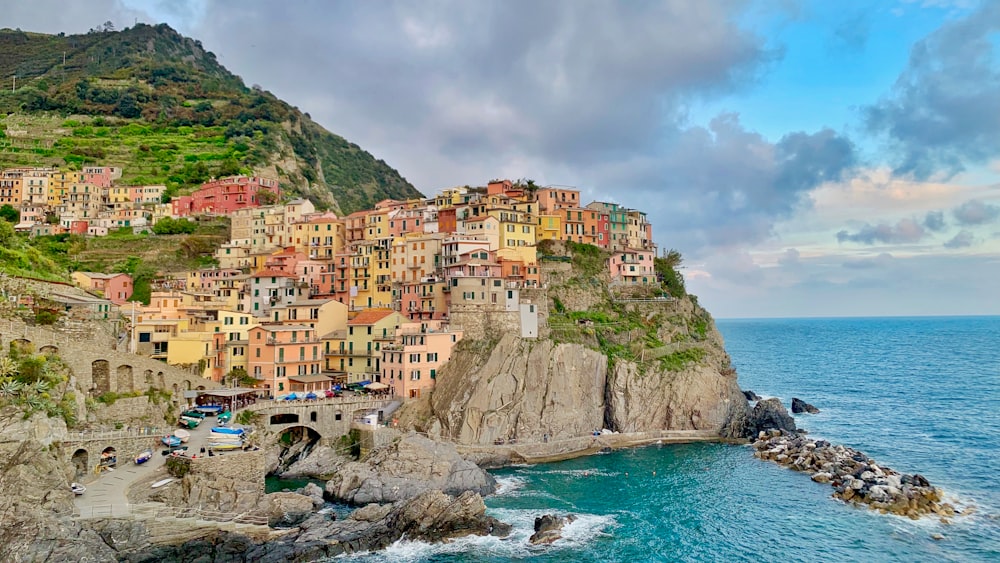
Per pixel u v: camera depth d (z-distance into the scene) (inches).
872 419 6702.8
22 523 2677.2
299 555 3134.8
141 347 5142.7
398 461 4094.5
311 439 4864.7
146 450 3713.1
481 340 5561.0
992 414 6929.1
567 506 3993.6
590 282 6727.4
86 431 3523.6
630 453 5251.0
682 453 5246.1
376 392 5364.2
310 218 7657.5
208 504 3412.9
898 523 3698.3
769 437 5634.8
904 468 4776.1
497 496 4168.3
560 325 5994.1
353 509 3826.3
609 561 3255.4
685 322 6811.0
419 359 5359.3
